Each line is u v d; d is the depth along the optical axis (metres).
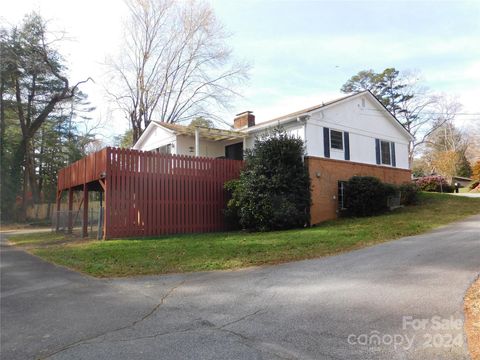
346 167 19.25
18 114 36.38
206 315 5.35
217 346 4.23
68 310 5.79
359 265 7.86
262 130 19.34
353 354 3.91
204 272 8.16
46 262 10.25
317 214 17.20
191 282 7.33
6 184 33.50
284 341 4.30
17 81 35.03
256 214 14.81
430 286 6.04
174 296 6.41
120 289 6.99
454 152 45.28
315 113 18.14
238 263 8.78
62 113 43.72
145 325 5.01
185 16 31.25
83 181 16.44
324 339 4.31
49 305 6.09
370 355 3.87
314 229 14.13
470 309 4.96
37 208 35.00
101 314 5.54
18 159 34.75
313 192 17.23
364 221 15.60
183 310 5.62
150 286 7.14
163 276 7.93
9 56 32.09
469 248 8.74
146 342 4.42
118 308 5.82
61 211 20.12
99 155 14.47
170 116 32.69
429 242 9.87
